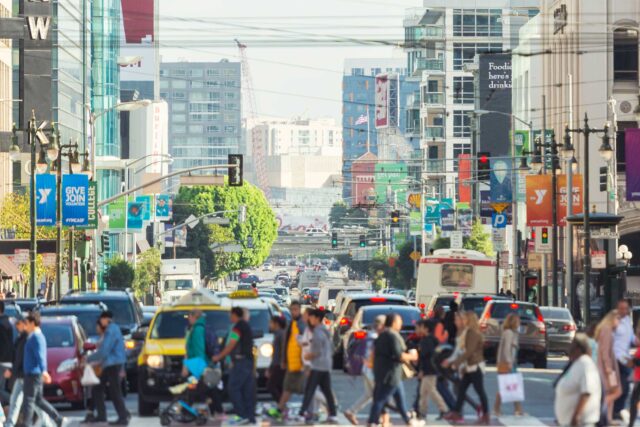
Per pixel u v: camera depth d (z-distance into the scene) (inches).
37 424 2193.7
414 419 2092.8
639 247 7534.5
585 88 7573.8
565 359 4185.5
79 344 2488.9
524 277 6368.1
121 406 2156.7
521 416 2233.0
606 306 4601.4
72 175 5103.3
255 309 2541.8
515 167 6948.8
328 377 2144.4
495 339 3535.9
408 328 3137.3
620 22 7573.8
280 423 2146.9
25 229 6427.2
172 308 2422.5
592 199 7416.3
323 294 6624.0
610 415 1958.7
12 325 2484.0
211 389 2175.2
